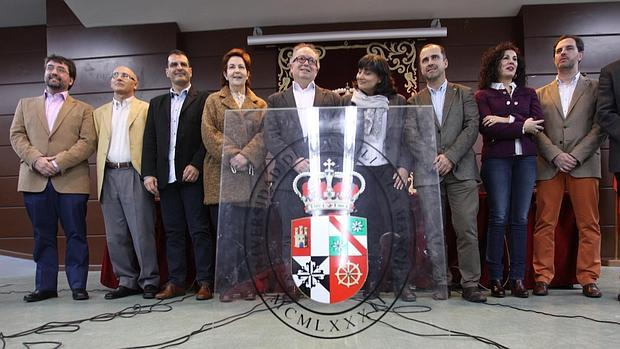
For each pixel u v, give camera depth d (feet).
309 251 4.18
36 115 9.95
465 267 8.97
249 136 4.40
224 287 4.26
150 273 9.86
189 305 8.75
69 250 9.92
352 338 4.09
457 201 9.04
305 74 8.21
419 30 16.63
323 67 17.28
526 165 9.18
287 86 17.38
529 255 10.08
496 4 16.37
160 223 10.80
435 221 4.22
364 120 4.32
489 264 9.32
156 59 17.38
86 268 10.03
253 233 4.29
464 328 6.64
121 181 9.95
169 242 9.73
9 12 18.99
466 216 8.94
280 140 4.35
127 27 17.56
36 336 6.73
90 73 17.60
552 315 7.47
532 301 8.70
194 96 9.87
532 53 16.38
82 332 6.89
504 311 7.79
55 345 6.24
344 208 4.20
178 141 9.50
